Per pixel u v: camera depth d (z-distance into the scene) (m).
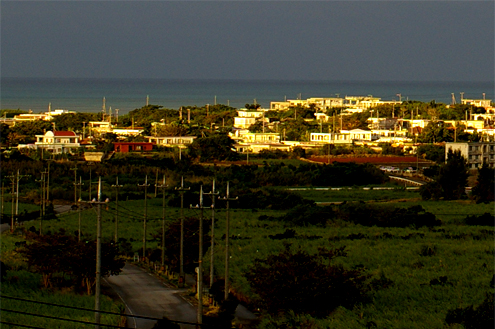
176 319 68.44
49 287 80.50
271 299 70.38
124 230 120.44
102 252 81.31
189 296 77.56
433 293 75.75
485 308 64.88
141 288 81.31
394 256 95.81
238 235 114.44
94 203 58.84
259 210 146.50
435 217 128.25
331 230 120.12
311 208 132.50
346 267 87.81
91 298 75.25
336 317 68.50
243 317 70.56
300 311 71.00
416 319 66.88
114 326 60.34
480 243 106.50
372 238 112.12
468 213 138.50
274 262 72.94
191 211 140.25
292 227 125.00
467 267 88.25
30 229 118.00
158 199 157.12
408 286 78.88
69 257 79.25
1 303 71.12
